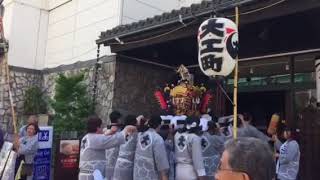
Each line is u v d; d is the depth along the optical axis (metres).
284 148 5.13
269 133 6.55
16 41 10.09
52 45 10.44
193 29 5.98
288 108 6.91
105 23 8.67
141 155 5.02
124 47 7.35
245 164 1.27
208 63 4.31
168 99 7.43
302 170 6.50
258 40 6.64
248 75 7.64
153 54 7.95
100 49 8.56
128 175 5.22
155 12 8.97
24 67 10.23
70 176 6.53
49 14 10.64
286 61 7.02
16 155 4.78
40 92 10.24
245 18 5.21
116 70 8.02
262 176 1.26
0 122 9.66
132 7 8.54
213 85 8.21
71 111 7.88
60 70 9.77
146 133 5.04
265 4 4.88
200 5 5.63
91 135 4.86
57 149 6.50
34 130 5.87
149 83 8.59
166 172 4.95
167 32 6.38
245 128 5.62
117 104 7.95
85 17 9.34
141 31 6.68
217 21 4.30
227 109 8.01
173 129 5.61
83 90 8.12
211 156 5.29
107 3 8.72
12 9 10.11
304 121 6.64
